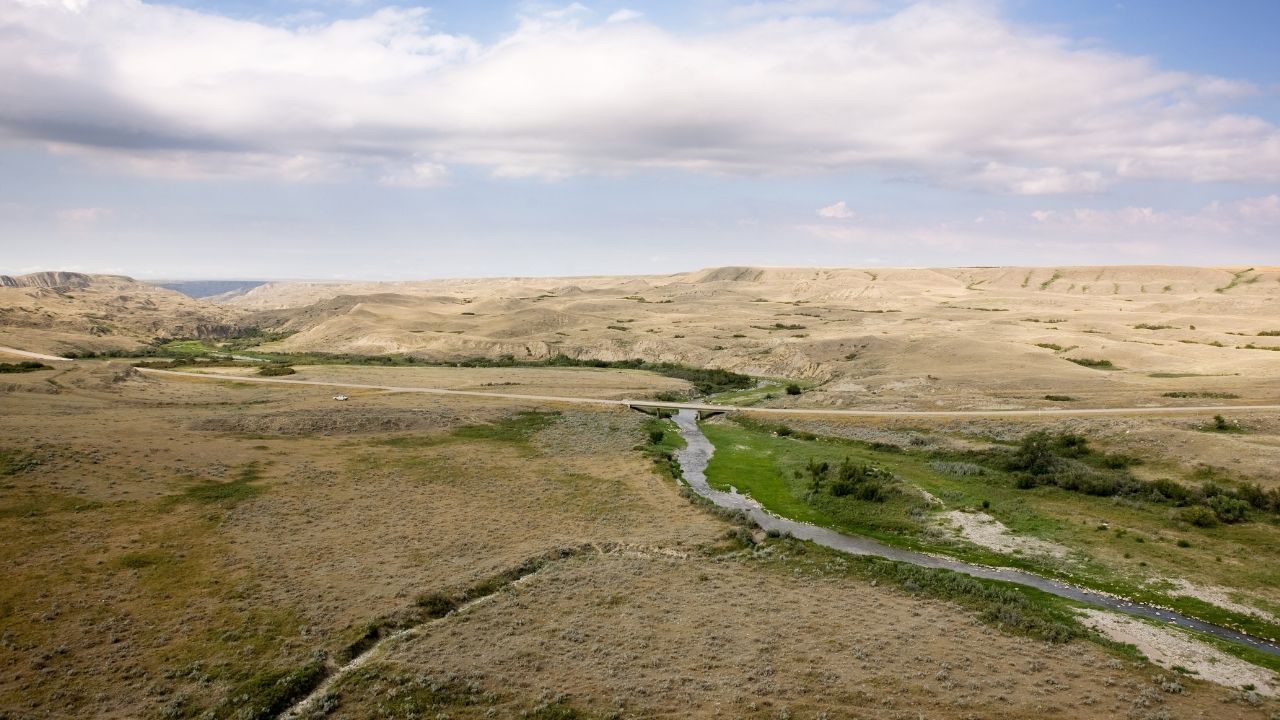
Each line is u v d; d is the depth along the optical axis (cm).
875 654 3300
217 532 4894
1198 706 2934
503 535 5072
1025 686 3028
